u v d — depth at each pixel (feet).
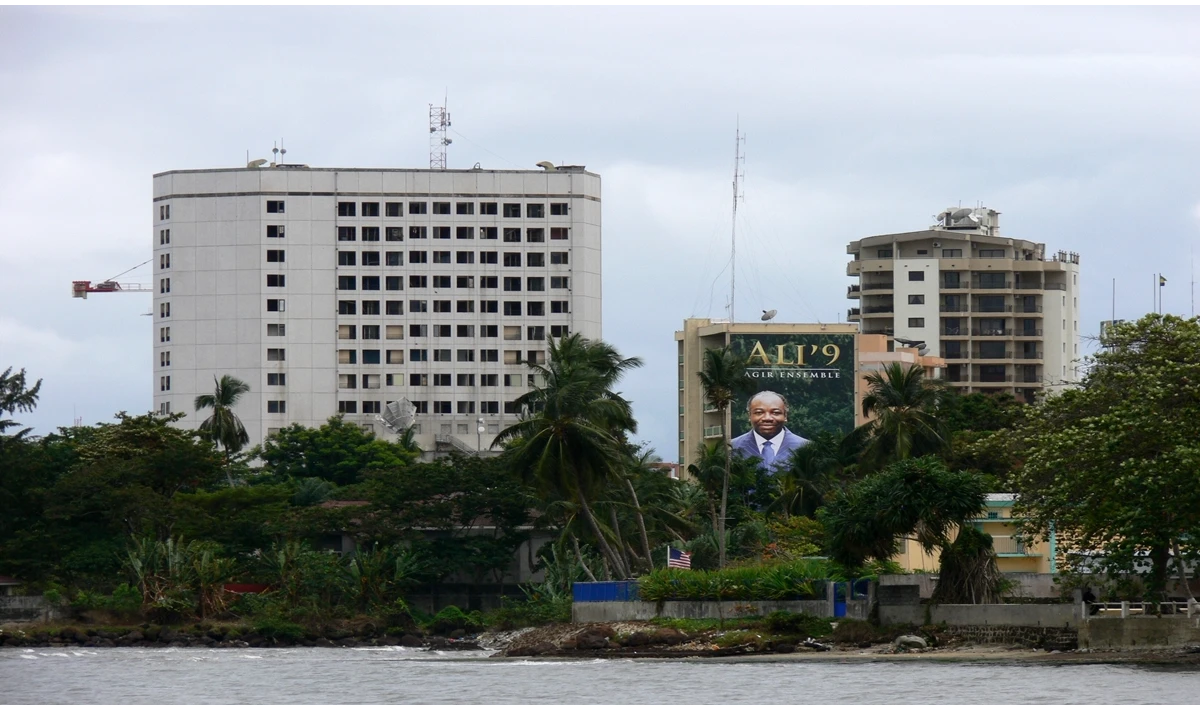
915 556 355.56
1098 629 257.75
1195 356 251.19
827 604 308.19
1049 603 278.05
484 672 281.13
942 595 285.23
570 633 337.11
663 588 331.57
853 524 289.33
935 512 281.33
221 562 427.33
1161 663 241.96
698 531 411.13
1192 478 235.81
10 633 388.57
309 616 415.85
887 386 432.25
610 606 342.44
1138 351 268.00
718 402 376.48
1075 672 233.96
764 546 397.80
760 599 317.83
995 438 288.71
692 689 237.45
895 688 226.79
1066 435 252.62
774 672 256.11
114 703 242.99
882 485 288.71
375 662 322.55
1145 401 247.91
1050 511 261.65
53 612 413.59
